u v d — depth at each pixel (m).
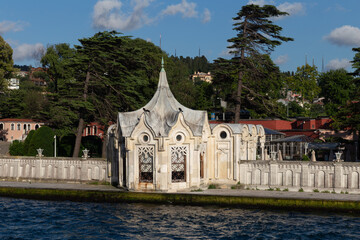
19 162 51.75
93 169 47.88
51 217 36.06
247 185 43.03
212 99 100.00
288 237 29.95
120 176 43.47
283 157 65.94
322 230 31.25
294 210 36.31
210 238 30.03
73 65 59.72
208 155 44.19
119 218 35.31
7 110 109.25
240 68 62.97
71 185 46.34
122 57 62.62
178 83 86.81
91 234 31.36
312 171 40.50
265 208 37.03
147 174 41.41
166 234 31.03
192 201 38.84
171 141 40.78
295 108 115.94
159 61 75.44
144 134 40.91
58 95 59.62
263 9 63.81
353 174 38.94
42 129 60.94
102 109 61.78
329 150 70.25
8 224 34.16
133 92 62.91
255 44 63.97
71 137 67.06
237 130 43.88
